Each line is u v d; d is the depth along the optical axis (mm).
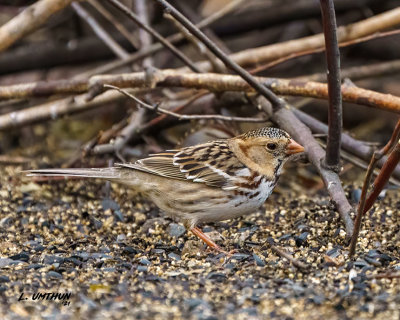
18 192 11820
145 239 9914
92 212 11023
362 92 10617
